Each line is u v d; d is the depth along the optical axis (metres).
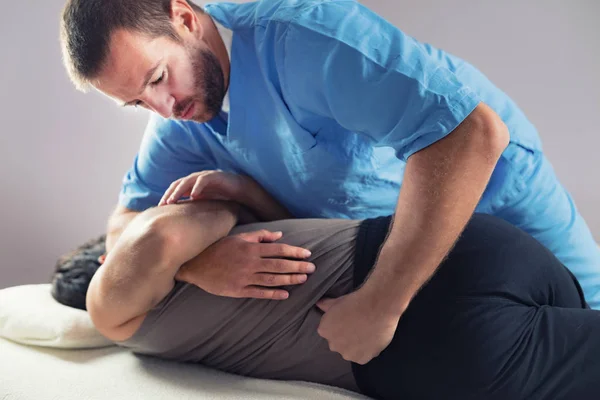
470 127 0.90
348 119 1.02
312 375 1.09
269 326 1.07
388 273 0.92
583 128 2.23
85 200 1.91
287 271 1.03
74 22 1.03
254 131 1.21
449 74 0.94
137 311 1.08
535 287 0.97
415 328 0.96
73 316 1.28
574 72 2.21
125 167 1.97
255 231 1.10
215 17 1.16
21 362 1.19
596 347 0.89
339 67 0.98
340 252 1.05
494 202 1.30
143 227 1.06
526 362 0.90
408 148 0.95
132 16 1.03
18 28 1.75
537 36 2.23
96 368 1.18
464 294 0.94
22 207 1.81
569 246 1.43
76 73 1.07
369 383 1.03
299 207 1.36
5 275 1.80
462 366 0.92
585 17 2.17
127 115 1.93
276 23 1.07
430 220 0.90
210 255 1.07
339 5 1.03
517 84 2.28
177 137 1.40
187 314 1.10
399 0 2.36
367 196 1.30
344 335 0.98
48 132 1.82
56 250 1.88
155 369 1.15
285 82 1.08
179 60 1.08
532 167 1.31
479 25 2.29
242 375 1.14
